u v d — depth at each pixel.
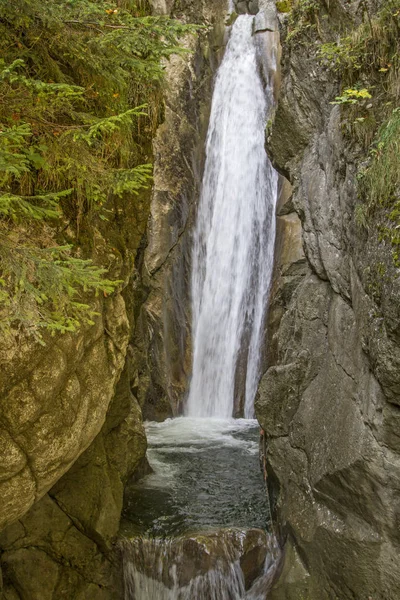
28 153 3.78
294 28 6.71
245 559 6.16
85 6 3.92
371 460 4.66
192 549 6.13
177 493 7.64
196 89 14.00
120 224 5.54
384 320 4.42
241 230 13.41
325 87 6.27
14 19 3.94
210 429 11.44
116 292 5.16
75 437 4.51
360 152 5.34
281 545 6.09
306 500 5.65
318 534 5.30
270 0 14.44
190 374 13.17
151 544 6.24
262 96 13.85
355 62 5.61
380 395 4.62
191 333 13.32
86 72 4.71
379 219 4.78
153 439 10.55
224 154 13.99
